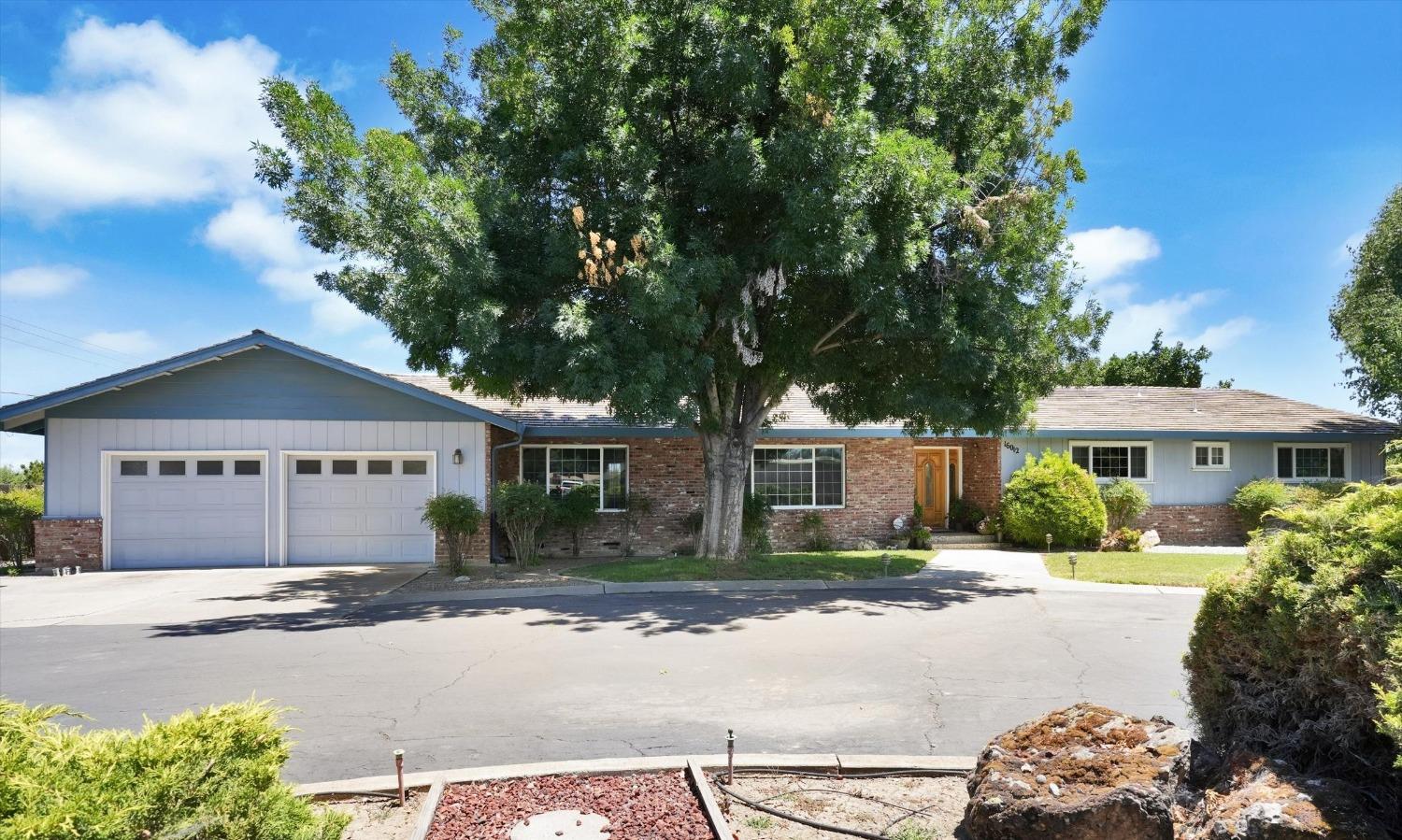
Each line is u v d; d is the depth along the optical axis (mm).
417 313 11969
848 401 16750
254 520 16891
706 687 7156
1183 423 22719
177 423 16734
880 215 12766
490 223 12562
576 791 4441
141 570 16359
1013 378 15320
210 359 16609
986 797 3658
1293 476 23078
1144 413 23531
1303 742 3623
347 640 9367
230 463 16922
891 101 14312
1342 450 23156
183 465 16812
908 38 14258
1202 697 4316
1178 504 22516
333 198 12516
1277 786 3250
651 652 8594
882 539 21109
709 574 14469
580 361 11977
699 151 13727
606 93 12945
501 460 19250
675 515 19781
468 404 18359
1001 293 13883
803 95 12094
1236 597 4031
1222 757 3861
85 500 16469
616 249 12594
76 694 7160
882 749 5484
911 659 8242
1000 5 14617
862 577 14539
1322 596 3510
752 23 13078
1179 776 3684
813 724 6047
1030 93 14969
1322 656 3506
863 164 12047
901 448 21344
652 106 13516
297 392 17016
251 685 7383
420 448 17234
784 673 7656
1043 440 22219
